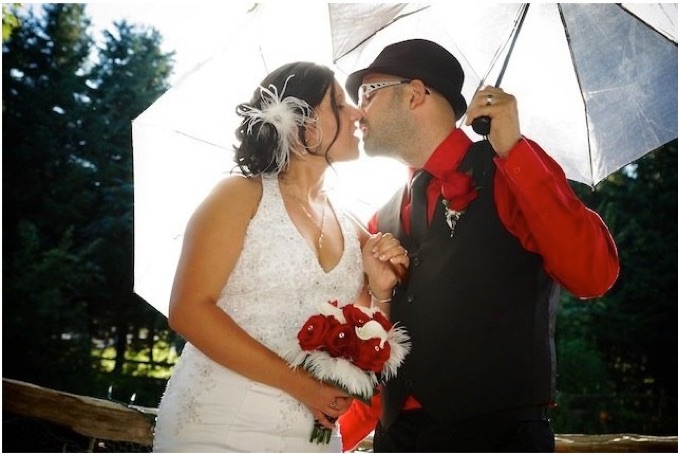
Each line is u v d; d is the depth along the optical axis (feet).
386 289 8.92
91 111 46.32
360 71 9.53
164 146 10.29
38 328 40.14
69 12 47.65
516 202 8.51
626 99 9.84
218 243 8.16
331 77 8.93
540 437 8.11
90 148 46.42
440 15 10.29
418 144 9.32
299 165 8.83
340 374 7.73
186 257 8.20
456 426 8.21
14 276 41.14
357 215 10.48
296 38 10.18
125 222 45.21
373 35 10.10
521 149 8.16
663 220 43.50
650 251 42.63
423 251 8.86
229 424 8.01
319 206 9.04
